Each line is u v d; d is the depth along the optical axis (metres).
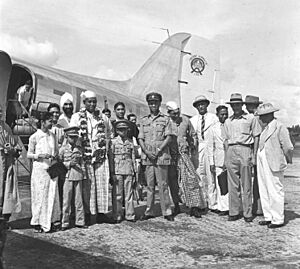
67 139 4.85
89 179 4.96
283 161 4.96
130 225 5.09
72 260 3.69
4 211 4.38
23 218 5.32
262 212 5.69
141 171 6.85
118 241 4.34
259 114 5.05
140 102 14.09
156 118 5.46
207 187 6.09
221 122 5.97
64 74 11.82
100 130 5.07
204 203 5.68
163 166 5.39
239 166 5.36
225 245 4.23
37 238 4.38
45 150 4.67
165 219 5.46
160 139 5.38
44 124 4.75
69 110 5.70
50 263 3.59
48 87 9.86
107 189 5.09
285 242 4.36
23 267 3.47
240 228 5.00
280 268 3.52
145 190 8.19
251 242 4.36
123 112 5.70
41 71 9.96
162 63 15.66
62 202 4.88
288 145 4.88
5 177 4.44
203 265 3.60
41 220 4.61
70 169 4.76
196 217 5.59
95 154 4.98
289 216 5.70
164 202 5.40
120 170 5.20
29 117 7.88
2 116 4.55
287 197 7.46
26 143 8.11
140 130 5.48
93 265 3.57
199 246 4.19
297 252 4.00
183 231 4.82
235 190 5.38
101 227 4.95
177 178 5.74
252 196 5.73
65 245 4.15
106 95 12.09
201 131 6.13
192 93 16.12
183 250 4.05
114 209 5.22
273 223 5.00
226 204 5.73
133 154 5.38
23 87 8.41
